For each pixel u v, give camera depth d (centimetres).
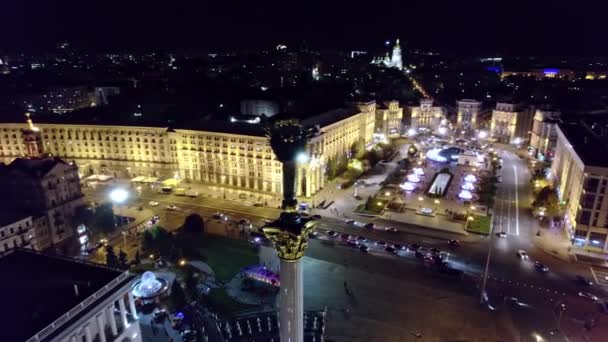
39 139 16788
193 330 8319
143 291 9256
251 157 16788
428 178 18625
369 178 18675
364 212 14538
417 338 8238
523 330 8475
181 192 16775
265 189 16850
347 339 8206
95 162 19588
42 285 7006
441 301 9456
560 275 10575
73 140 19450
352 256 11519
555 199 14600
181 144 18162
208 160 17788
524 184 17762
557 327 8575
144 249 11331
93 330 6750
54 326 6053
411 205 15338
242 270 10581
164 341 8075
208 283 10125
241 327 8512
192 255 11394
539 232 12950
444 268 10669
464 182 17925
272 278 9912
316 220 3366
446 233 13000
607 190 11356
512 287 10019
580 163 12131
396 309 9175
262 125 3441
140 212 14850
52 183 12200
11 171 11894
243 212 14725
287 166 3275
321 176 17150
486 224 13488
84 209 13250
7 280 7181
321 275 10544
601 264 11162
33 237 11275
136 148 18975
